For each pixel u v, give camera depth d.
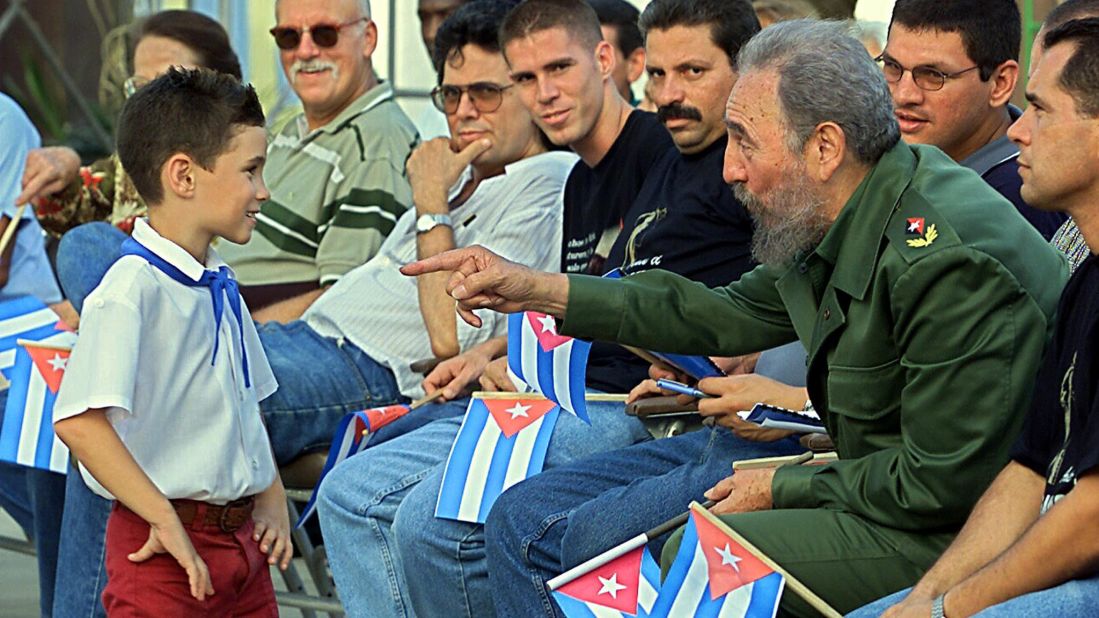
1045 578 9.94
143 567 13.02
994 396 10.87
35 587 21.14
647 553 11.98
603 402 15.34
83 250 16.77
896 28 14.30
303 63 19.42
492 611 14.23
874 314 11.36
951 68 14.05
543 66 16.25
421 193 17.22
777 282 12.27
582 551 12.99
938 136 14.24
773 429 12.99
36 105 34.12
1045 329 10.98
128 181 20.30
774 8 17.48
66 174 20.45
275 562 13.84
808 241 11.89
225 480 13.25
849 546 11.35
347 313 17.67
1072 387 10.30
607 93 16.55
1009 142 14.21
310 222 19.20
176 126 13.20
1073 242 12.66
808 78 11.59
